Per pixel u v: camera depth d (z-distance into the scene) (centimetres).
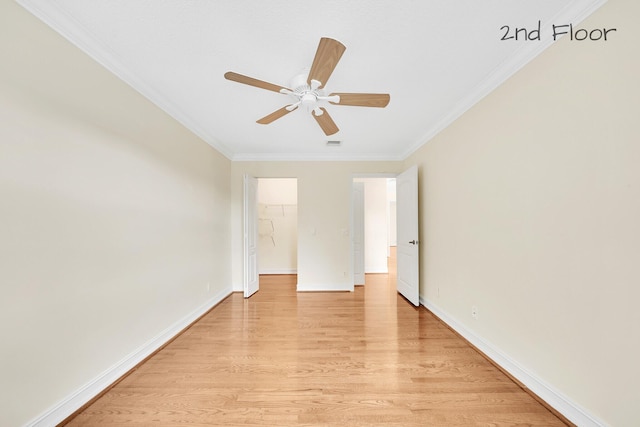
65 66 156
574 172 148
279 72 206
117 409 163
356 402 170
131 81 207
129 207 206
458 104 258
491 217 219
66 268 155
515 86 192
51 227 147
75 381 159
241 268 445
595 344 136
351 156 448
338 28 159
